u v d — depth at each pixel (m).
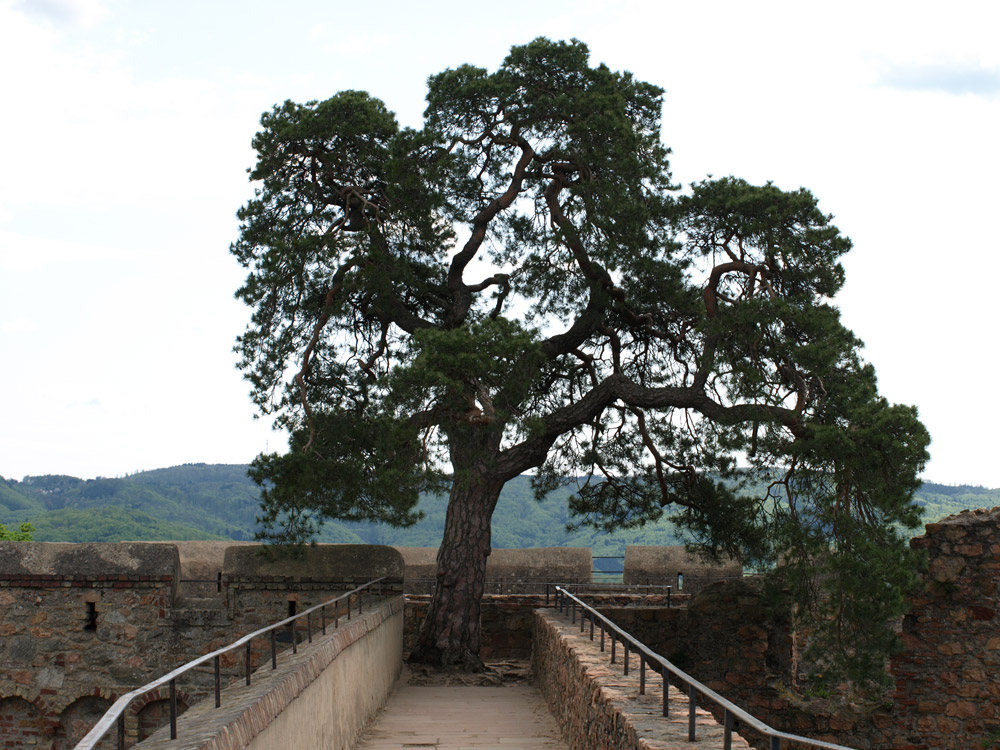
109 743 15.90
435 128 17.36
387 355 19.06
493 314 18.64
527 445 17.56
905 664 14.12
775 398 15.78
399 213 17.34
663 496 19.02
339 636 9.70
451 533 17.44
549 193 17.88
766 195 15.88
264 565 16.52
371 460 15.73
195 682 16.03
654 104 17.97
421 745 10.56
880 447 14.05
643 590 22.44
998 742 13.55
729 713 4.91
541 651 15.22
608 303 17.58
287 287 17.34
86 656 16.17
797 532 14.84
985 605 13.87
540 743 10.67
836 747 3.94
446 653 16.78
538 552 23.03
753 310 15.21
